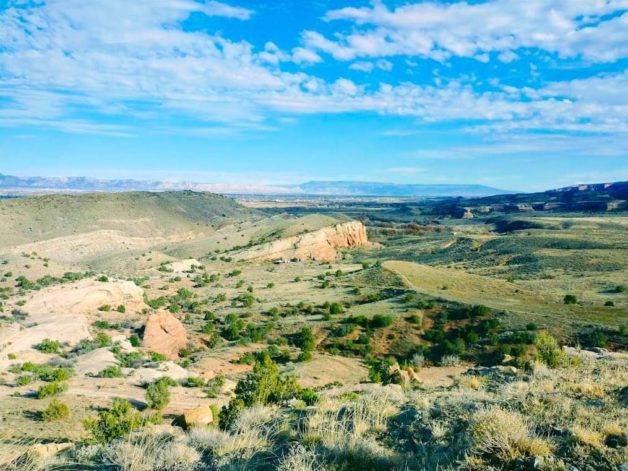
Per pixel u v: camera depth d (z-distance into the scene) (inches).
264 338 2133.4
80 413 752.3
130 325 2261.3
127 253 5782.5
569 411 272.4
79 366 1370.6
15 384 1013.2
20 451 313.4
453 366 1622.8
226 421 471.2
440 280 3105.3
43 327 1776.6
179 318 2667.3
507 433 217.6
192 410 524.7
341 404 385.1
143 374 1286.9
